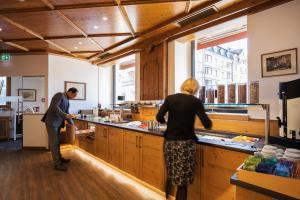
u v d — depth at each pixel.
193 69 3.88
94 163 4.02
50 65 5.55
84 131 4.42
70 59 5.93
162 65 3.95
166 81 3.90
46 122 3.70
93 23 3.58
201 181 2.11
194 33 3.43
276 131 2.32
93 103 6.34
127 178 3.19
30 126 5.30
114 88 6.73
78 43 4.76
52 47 5.23
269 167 1.15
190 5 2.91
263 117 2.46
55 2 2.86
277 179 1.03
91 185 2.97
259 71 2.56
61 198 2.56
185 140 1.96
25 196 2.61
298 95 1.62
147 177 2.78
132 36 4.21
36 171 3.54
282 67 2.36
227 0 2.70
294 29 2.28
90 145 4.45
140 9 3.04
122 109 5.05
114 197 2.60
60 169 3.60
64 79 5.80
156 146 2.62
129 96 5.66
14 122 6.45
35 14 3.21
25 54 5.57
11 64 5.64
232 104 2.10
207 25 3.21
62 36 4.27
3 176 3.30
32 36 4.32
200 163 2.12
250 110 2.58
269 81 2.46
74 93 3.96
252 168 1.16
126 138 3.21
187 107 1.97
